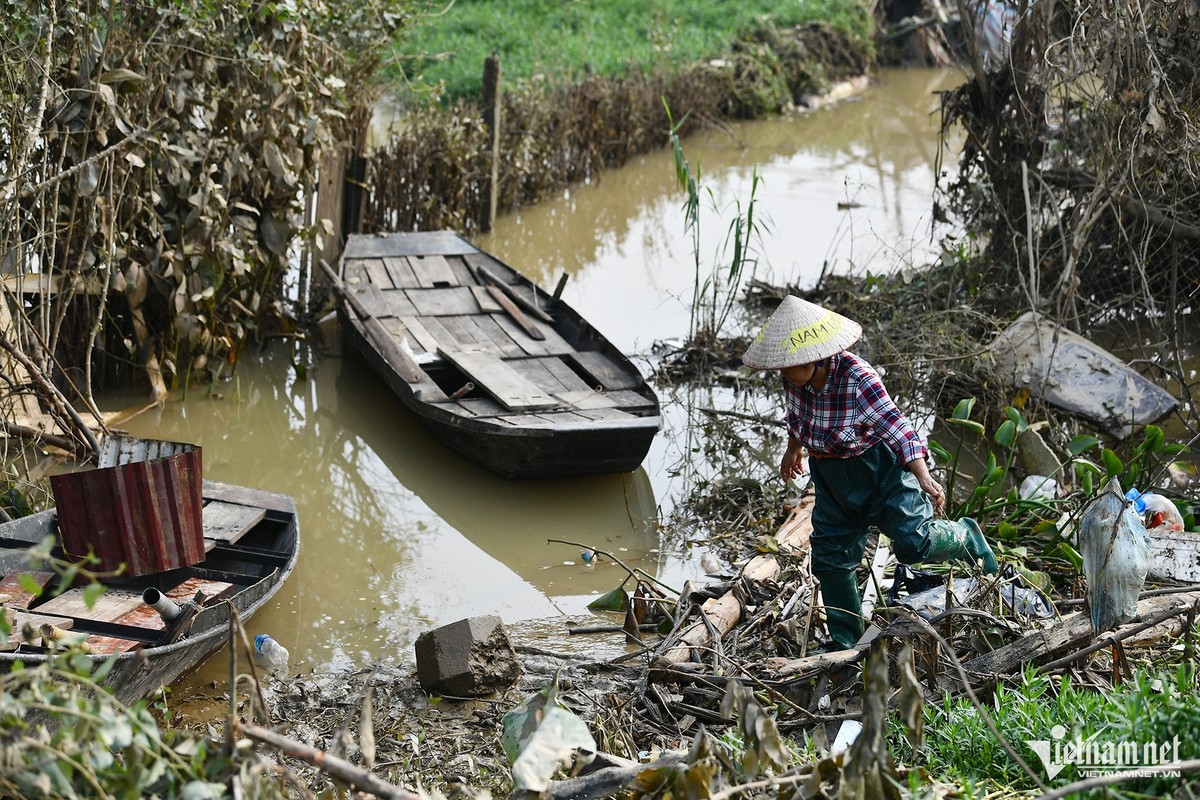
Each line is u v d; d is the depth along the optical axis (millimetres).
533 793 2787
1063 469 6254
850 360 4316
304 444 7434
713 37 19688
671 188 14172
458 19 18938
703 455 7301
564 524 6453
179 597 4949
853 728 3785
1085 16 6871
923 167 15055
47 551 2307
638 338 9211
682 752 3129
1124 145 6762
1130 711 3137
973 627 4355
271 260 8352
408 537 6328
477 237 12078
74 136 6629
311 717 4543
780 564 5594
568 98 13789
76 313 7324
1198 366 8211
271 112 7789
